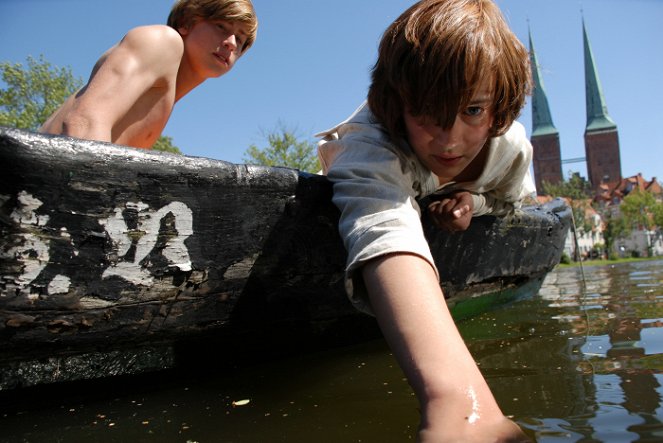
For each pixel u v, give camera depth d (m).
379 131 1.39
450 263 2.08
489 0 1.23
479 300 2.67
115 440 0.96
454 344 0.85
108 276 1.08
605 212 66.56
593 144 94.81
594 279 5.64
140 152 1.07
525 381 1.21
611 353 1.47
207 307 1.29
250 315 1.39
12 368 1.09
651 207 59.88
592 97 96.75
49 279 1.01
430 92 1.11
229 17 2.10
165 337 1.26
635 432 0.81
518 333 1.99
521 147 1.76
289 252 1.39
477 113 1.17
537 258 3.17
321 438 0.93
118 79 1.65
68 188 0.99
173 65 1.87
